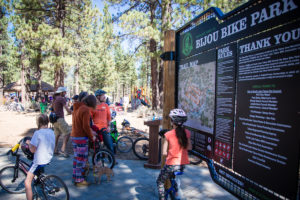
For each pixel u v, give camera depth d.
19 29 12.70
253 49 1.98
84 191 3.79
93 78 40.94
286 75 1.65
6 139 7.81
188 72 3.21
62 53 14.16
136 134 8.25
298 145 1.56
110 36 14.77
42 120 3.08
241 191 2.17
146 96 22.39
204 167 5.24
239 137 2.16
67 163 5.20
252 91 1.98
